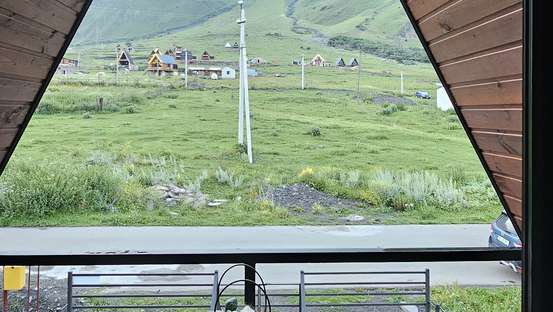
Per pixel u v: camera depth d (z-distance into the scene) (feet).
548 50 2.41
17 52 3.84
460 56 4.23
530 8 2.47
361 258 4.34
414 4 4.49
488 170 4.83
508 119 4.01
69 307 4.25
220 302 4.30
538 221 2.45
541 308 2.43
